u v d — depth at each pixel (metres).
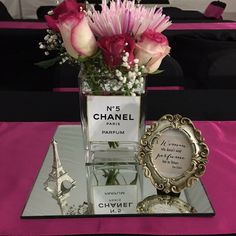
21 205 0.49
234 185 0.53
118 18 0.48
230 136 0.67
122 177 0.55
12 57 1.18
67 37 0.47
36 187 0.53
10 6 2.43
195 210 0.48
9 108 0.76
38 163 0.59
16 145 0.64
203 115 0.73
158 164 0.51
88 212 0.47
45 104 0.77
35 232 0.44
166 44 0.49
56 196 0.51
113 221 0.46
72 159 0.60
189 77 1.01
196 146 0.50
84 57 0.49
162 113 0.73
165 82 0.84
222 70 0.88
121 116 0.54
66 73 0.82
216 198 0.50
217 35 1.15
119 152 0.57
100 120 0.54
